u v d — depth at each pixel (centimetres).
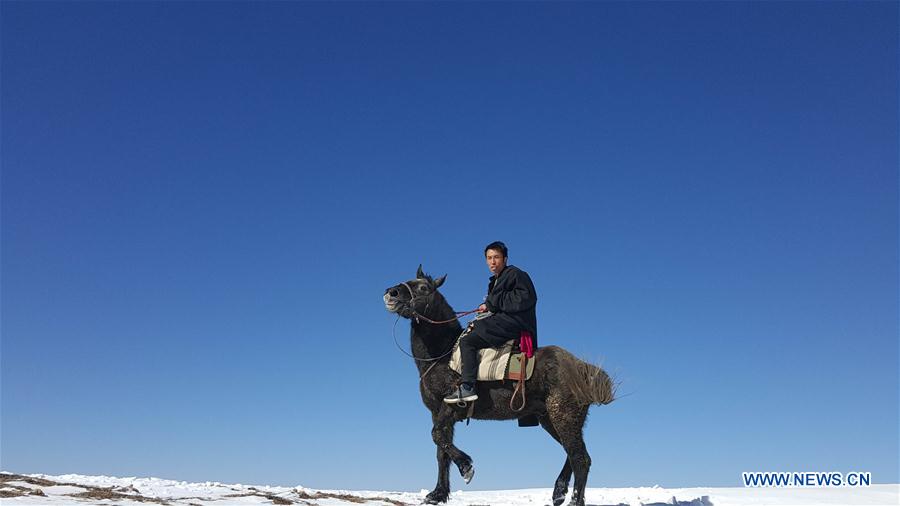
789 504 1140
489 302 903
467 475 887
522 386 867
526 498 1259
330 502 916
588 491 1348
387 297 912
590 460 863
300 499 928
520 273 907
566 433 862
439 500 926
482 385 893
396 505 931
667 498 1168
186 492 940
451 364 902
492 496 1298
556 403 862
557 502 916
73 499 746
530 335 900
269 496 913
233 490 1005
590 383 850
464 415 905
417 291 919
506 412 892
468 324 916
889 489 1368
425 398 930
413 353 934
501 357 882
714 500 1186
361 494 1123
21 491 766
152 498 808
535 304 905
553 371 869
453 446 900
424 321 924
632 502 1116
